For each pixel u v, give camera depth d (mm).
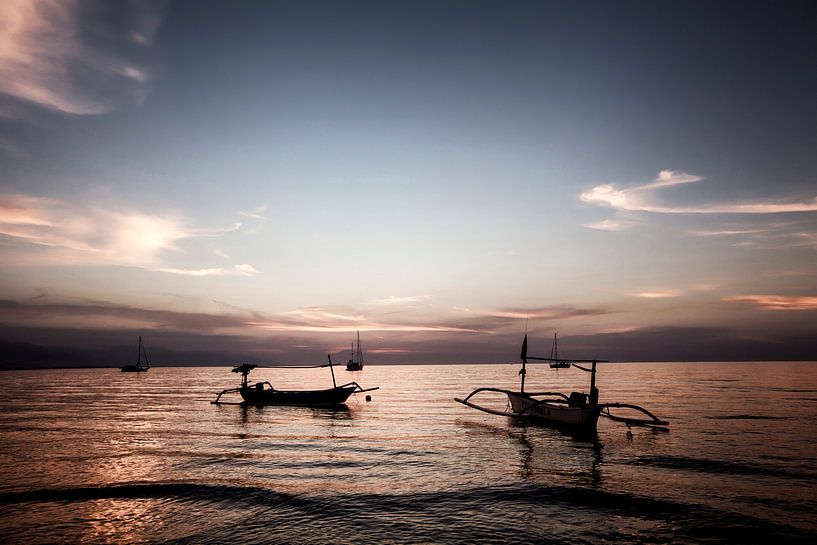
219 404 48000
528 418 32500
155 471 18969
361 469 19141
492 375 146125
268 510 14336
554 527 12984
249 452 22609
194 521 13531
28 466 20031
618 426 30734
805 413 37656
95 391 73938
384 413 39375
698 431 28625
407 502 14961
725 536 12469
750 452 22375
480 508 14453
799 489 16422
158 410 42969
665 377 117062
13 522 13555
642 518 13688
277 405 45219
